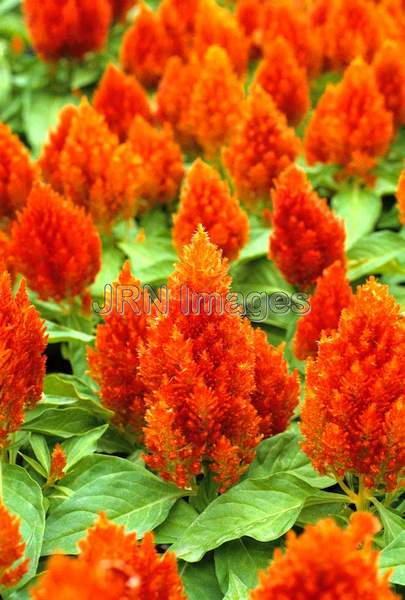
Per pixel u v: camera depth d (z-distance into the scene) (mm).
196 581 3387
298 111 6445
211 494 3637
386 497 3553
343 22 7254
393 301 3254
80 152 5188
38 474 3822
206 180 4668
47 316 4949
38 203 4422
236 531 3348
